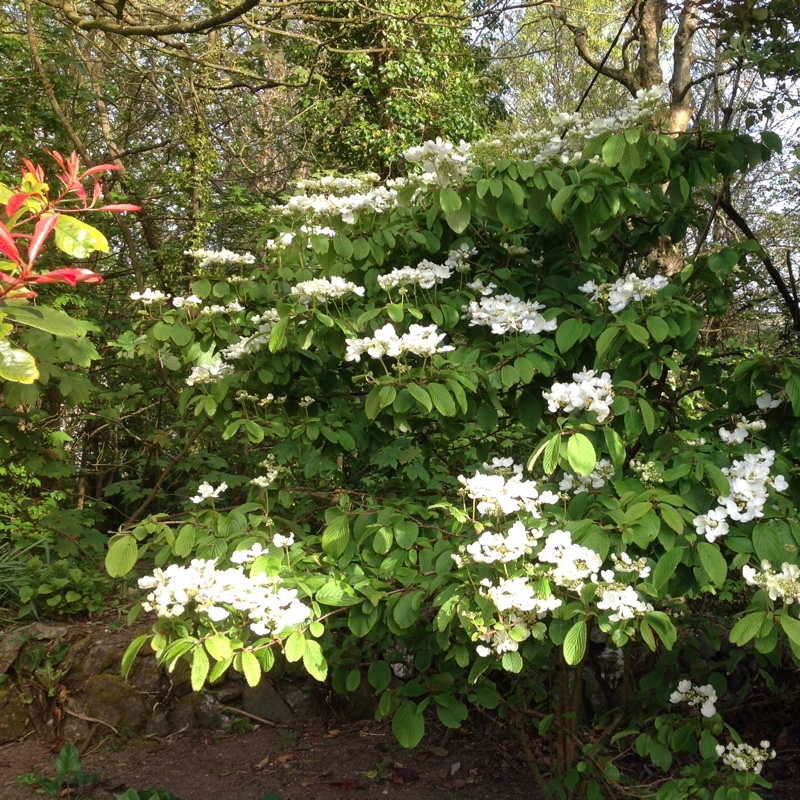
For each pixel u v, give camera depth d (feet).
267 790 10.48
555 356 7.55
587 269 8.80
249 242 23.15
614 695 11.58
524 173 7.82
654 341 7.54
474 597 6.10
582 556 5.79
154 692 12.16
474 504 6.54
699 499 6.25
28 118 19.66
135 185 20.29
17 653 12.39
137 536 7.51
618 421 6.96
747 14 10.25
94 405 18.31
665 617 5.93
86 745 11.66
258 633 5.89
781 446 7.24
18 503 15.75
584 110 30.04
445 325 8.40
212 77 22.18
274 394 9.57
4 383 10.67
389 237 8.79
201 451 19.43
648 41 16.61
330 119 28.09
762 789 10.12
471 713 12.14
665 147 7.67
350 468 11.68
